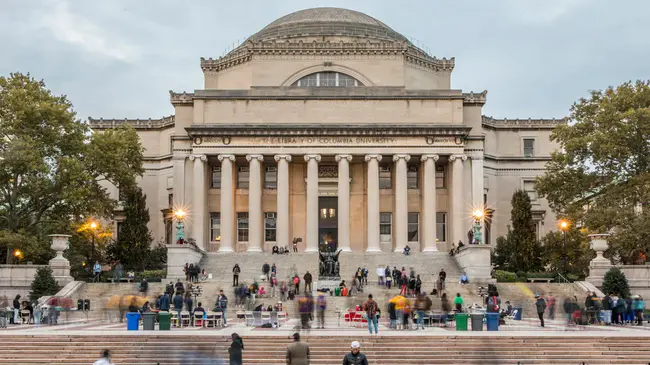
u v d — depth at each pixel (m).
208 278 77.69
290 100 94.38
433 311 59.19
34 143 78.25
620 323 58.53
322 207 96.88
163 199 105.25
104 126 106.81
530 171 106.19
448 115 94.44
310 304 52.12
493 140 106.75
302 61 100.75
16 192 79.06
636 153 80.50
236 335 33.38
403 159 92.19
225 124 92.69
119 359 41.53
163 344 43.56
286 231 91.12
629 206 77.50
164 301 54.44
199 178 92.06
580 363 41.25
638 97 80.00
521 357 42.31
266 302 66.06
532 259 84.81
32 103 80.25
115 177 87.19
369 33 105.19
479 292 69.44
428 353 42.59
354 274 79.06
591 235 72.81
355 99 94.38
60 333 46.47
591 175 82.69
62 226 80.75
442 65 105.81
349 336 44.97
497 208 105.38
